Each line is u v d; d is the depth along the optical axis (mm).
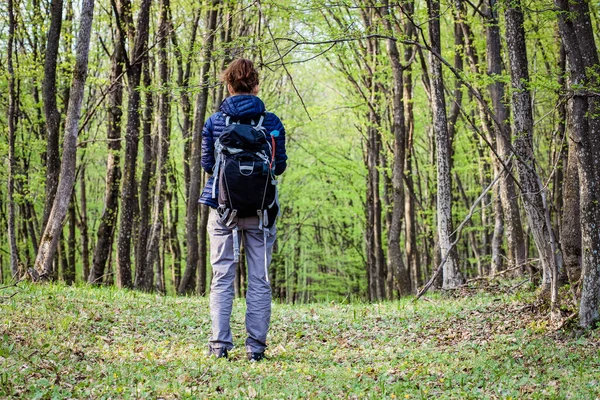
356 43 17750
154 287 21812
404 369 5008
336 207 27359
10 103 18250
